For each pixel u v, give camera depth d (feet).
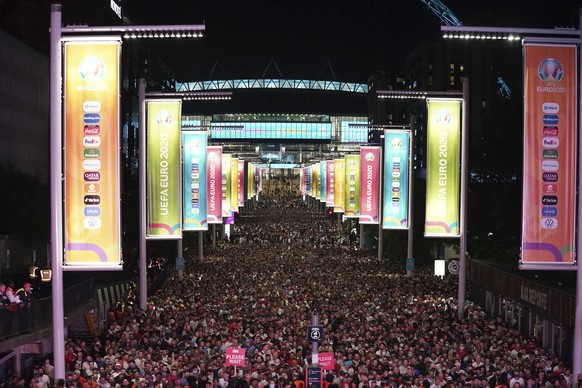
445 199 143.95
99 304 148.77
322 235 431.84
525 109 83.56
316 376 86.74
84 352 107.76
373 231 313.32
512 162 191.21
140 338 119.14
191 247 306.96
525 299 145.18
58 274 79.87
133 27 78.28
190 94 148.15
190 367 90.33
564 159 83.92
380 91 146.51
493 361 101.55
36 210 188.85
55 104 78.64
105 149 80.43
